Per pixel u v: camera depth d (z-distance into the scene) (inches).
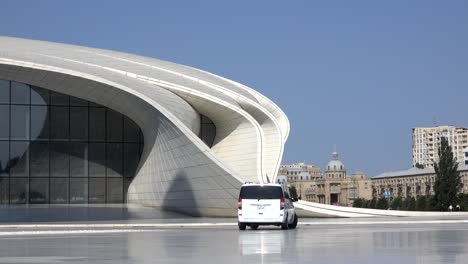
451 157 5221.5
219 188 1961.1
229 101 2260.1
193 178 2036.2
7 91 2421.3
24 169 2417.6
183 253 733.3
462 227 1481.3
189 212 2105.1
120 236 1117.7
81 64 2268.7
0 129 2409.0
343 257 671.8
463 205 5172.2
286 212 1386.6
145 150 2422.5
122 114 2503.7
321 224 1667.1
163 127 2116.1
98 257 687.1
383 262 617.6
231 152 2272.4
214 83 2433.6
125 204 2448.3
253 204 1382.9
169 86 2281.0
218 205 2005.4
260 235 1122.7
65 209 2175.2
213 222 1695.4
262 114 2346.2
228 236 1094.4
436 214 2723.9
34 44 2433.6
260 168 2139.5
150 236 1109.1
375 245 847.1
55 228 1450.5
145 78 2289.6
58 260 655.8
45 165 2433.6
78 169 2459.4
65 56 2342.5
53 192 2433.6
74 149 2460.6
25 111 2432.3
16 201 2399.1
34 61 2138.3
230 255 703.7
